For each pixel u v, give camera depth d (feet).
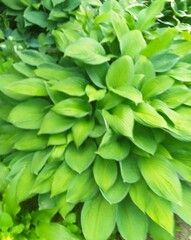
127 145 2.51
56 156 2.44
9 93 2.68
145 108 2.44
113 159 2.47
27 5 4.01
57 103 2.52
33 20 3.92
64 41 3.02
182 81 2.76
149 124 2.34
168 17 4.40
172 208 2.41
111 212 2.44
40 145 2.58
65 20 3.91
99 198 2.50
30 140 2.60
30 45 4.06
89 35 2.97
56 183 2.42
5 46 3.81
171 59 2.80
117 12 3.20
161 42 2.70
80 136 2.42
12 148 2.69
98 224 2.38
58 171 2.47
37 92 2.60
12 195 2.50
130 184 2.46
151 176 2.36
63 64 2.96
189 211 2.42
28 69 2.85
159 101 2.56
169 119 2.47
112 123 2.35
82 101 2.57
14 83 2.61
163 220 2.29
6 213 2.39
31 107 2.66
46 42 3.84
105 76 2.66
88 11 3.49
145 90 2.63
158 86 2.60
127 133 2.25
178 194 2.27
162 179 2.34
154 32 3.19
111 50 2.88
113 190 2.40
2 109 2.86
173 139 2.64
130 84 2.58
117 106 2.50
